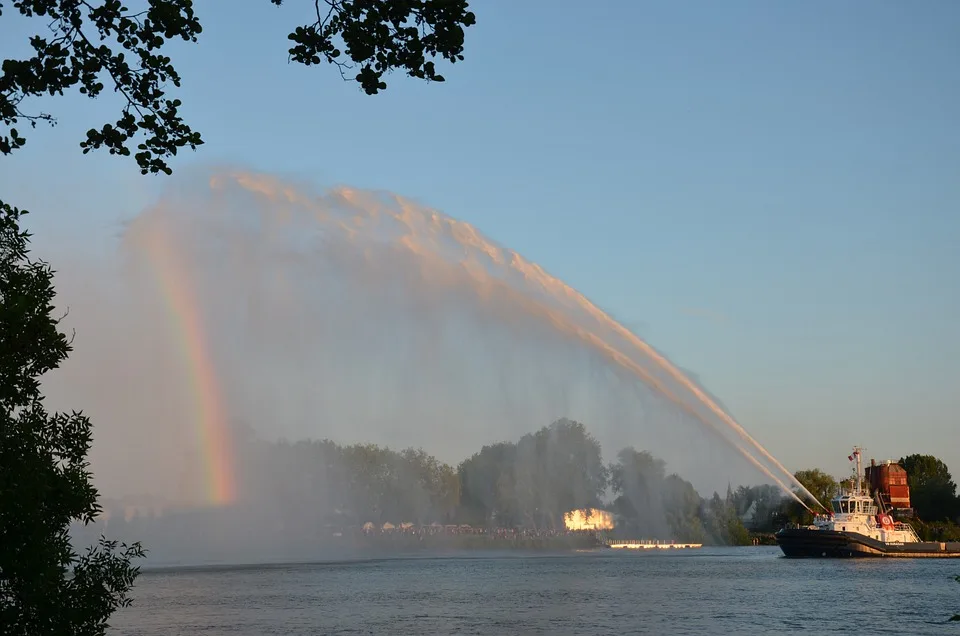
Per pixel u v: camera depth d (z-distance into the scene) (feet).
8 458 56.85
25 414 58.85
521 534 479.00
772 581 247.50
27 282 58.75
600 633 143.84
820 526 334.03
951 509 479.82
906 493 406.41
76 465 60.54
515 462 480.23
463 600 197.57
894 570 286.87
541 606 183.52
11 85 51.44
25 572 55.36
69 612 57.93
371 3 50.78
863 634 145.18
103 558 61.41
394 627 151.12
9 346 56.70
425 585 240.53
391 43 51.16
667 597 202.49
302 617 165.99
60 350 58.85
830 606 183.52
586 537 479.82
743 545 492.95
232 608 181.88
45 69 51.39
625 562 354.95
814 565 314.76
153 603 192.54
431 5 50.29
